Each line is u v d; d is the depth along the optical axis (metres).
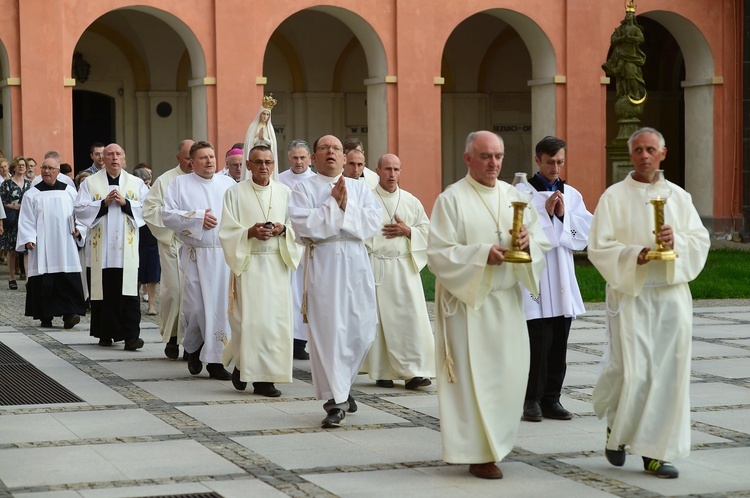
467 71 38.06
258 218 11.75
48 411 10.66
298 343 14.10
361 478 8.26
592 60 31.89
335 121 36.94
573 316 10.33
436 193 30.72
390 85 30.27
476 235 8.55
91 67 34.28
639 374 8.29
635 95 27.22
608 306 8.56
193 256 12.66
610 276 8.38
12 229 22.20
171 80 35.03
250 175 14.16
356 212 10.38
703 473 8.41
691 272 8.42
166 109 35.03
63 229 16.84
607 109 39.66
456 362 8.37
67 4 27.47
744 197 33.28
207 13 28.69
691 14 32.75
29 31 27.11
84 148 34.56
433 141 30.67
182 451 9.04
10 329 16.77
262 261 11.58
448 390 8.39
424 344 12.05
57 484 8.03
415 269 12.15
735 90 33.28
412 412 10.72
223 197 12.16
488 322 8.40
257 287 11.51
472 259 8.23
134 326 14.68
